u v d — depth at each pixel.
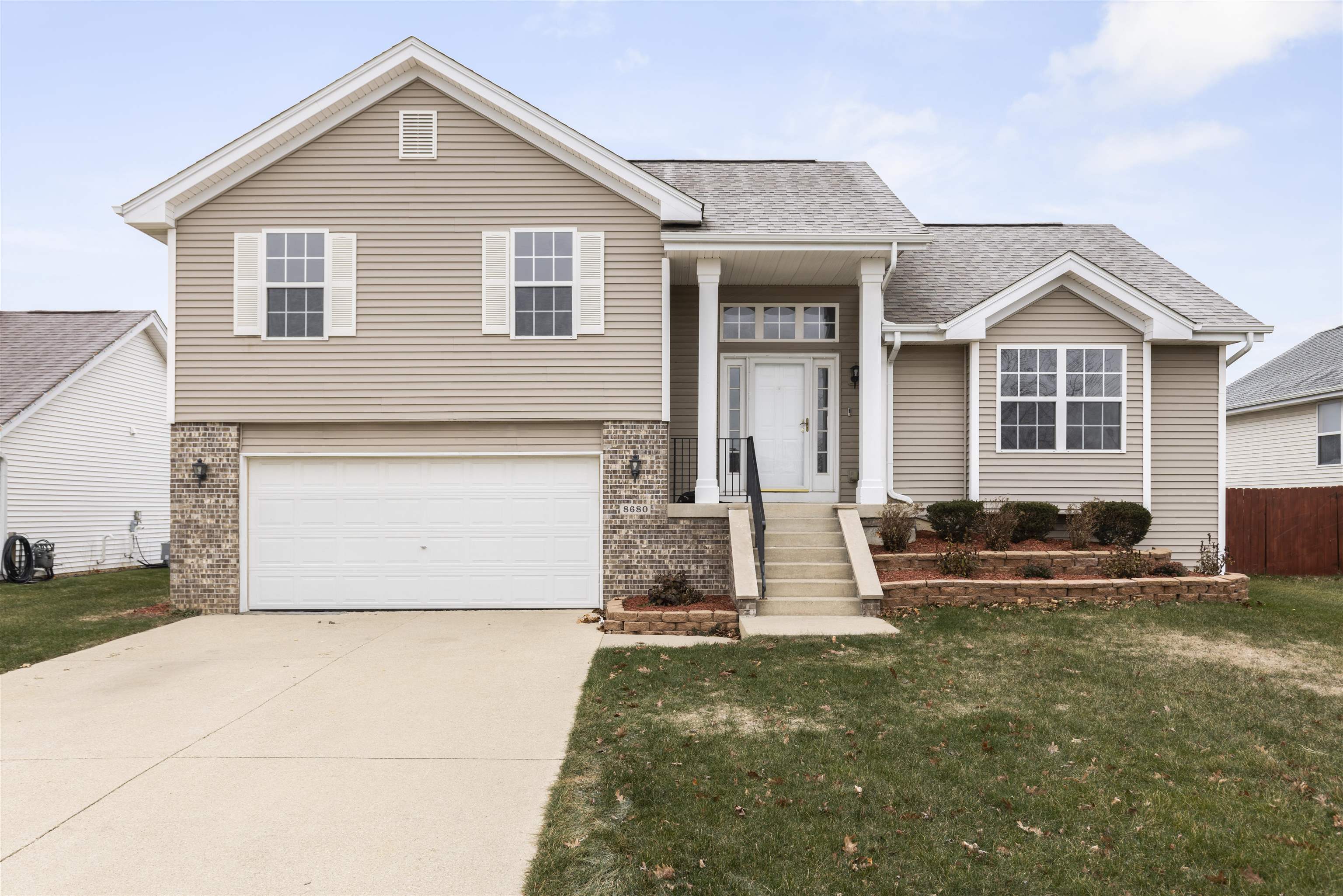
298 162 11.06
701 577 10.86
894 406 12.42
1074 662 7.34
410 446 11.12
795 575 10.02
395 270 11.06
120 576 16.88
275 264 11.05
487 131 11.11
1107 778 4.79
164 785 4.84
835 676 6.90
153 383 21.34
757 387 13.07
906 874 3.72
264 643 8.87
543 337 11.09
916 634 8.36
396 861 3.91
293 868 3.85
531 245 11.11
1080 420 12.05
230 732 5.82
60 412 17.81
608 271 11.13
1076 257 11.81
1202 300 12.69
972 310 11.81
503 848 4.04
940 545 11.29
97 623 10.14
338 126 11.10
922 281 13.47
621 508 10.95
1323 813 4.37
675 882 3.66
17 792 4.75
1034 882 3.66
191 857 3.95
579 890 3.61
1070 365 12.08
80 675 7.50
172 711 6.33
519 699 6.57
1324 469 18.41
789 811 4.34
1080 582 9.80
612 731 5.63
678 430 12.90
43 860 3.92
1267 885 3.66
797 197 12.76
